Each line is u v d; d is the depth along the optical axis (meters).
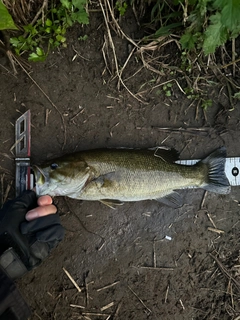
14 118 0.48
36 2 0.45
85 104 0.49
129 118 0.50
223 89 0.51
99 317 0.50
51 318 0.49
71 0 0.43
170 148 0.47
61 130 0.49
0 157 0.48
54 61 0.48
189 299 0.51
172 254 0.51
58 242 0.45
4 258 0.39
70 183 0.44
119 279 0.50
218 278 0.52
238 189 0.51
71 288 0.49
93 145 0.49
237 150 0.51
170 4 0.47
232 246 0.51
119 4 0.47
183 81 0.50
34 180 0.48
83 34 0.48
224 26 0.43
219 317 0.52
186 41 0.46
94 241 0.50
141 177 0.46
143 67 0.49
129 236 0.50
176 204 0.49
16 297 0.38
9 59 0.47
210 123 0.51
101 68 0.49
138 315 0.50
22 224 0.43
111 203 0.47
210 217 0.51
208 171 0.48
